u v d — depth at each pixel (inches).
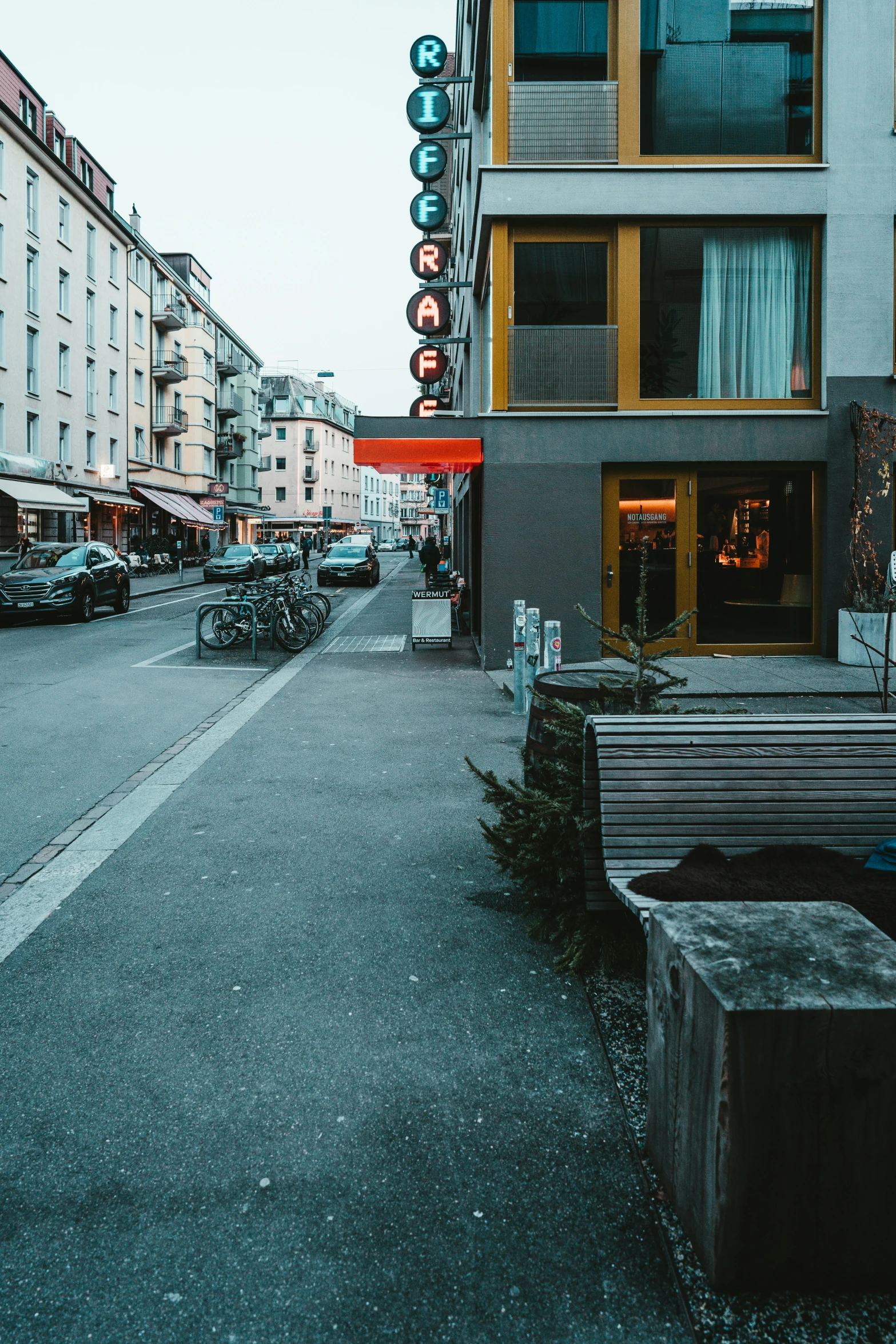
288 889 175.9
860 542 471.2
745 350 485.7
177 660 531.8
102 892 174.9
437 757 286.0
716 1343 73.2
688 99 476.1
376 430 473.4
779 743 129.3
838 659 462.9
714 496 487.2
